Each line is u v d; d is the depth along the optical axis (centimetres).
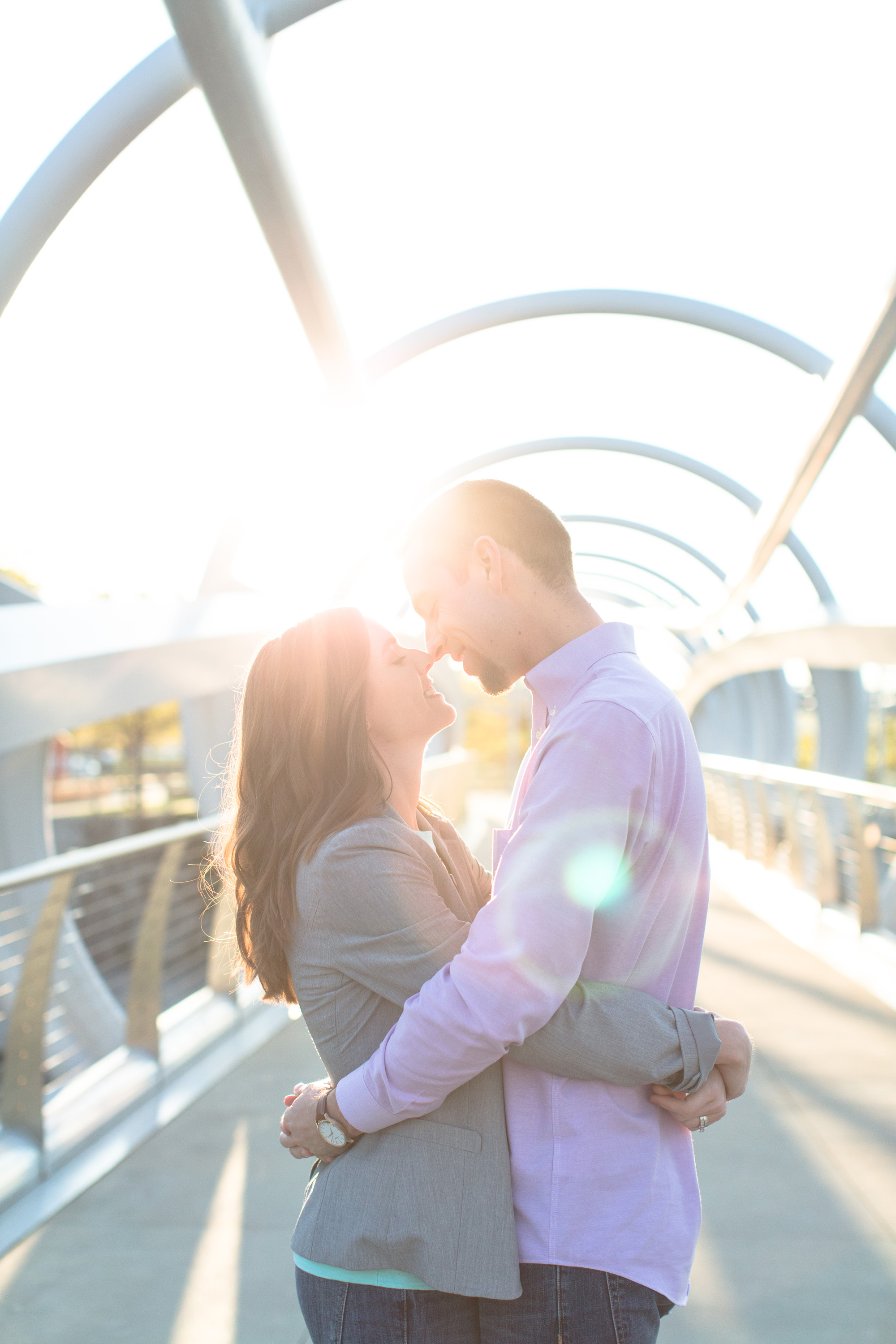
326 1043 139
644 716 132
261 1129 382
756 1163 353
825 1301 268
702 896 148
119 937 986
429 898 136
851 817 675
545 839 125
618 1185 129
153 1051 426
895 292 528
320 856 137
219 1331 252
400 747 157
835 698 1623
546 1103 132
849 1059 462
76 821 2016
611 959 135
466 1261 126
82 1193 327
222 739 1076
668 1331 255
